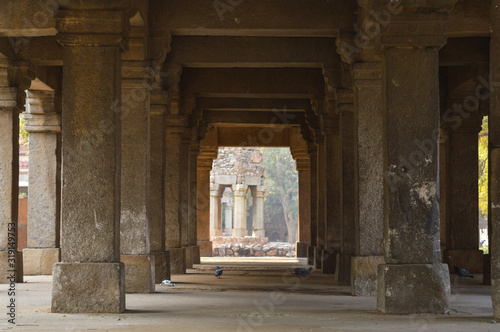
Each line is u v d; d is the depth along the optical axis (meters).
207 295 9.69
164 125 12.00
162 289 10.76
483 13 10.07
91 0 7.62
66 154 7.60
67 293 7.42
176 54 11.98
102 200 7.55
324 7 10.09
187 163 17.00
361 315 7.28
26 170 34.78
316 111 14.69
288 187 50.66
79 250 7.51
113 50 7.68
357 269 9.95
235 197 34.91
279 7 10.07
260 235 35.59
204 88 14.58
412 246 7.56
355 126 10.33
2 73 11.98
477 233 14.72
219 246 32.22
